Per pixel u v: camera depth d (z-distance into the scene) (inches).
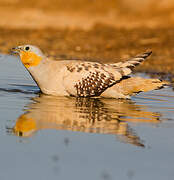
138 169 268.8
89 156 287.7
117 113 409.4
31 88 521.0
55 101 452.4
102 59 805.9
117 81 483.8
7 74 606.2
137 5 1391.5
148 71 714.8
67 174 259.9
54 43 997.8
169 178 255.9
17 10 1421.0
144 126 363.6
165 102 474.6
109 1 1489.9
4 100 446.6
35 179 252.8
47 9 1449.3
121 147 306.7
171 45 983.0
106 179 254.5
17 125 352.5
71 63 485.7
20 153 290.8
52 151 295.6
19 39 1042.7
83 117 386.6
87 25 1268.5
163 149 304.3
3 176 255.9
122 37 1081.4
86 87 476.1
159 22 1277.1
